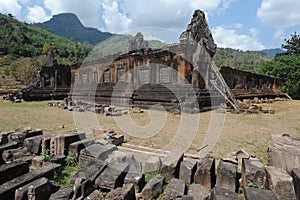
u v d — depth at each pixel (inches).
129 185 155.9
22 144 261.9
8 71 2255.2
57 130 396.5
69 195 143.9
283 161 193.9
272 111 721.6
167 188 156.0
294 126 485.4
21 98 1144.8
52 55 1429.6
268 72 1696.6
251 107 772.6
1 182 162.7
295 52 1958.7
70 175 196.4
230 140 341.1
